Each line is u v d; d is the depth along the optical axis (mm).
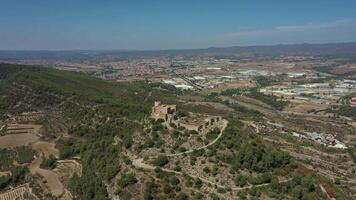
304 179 194750
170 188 191500
